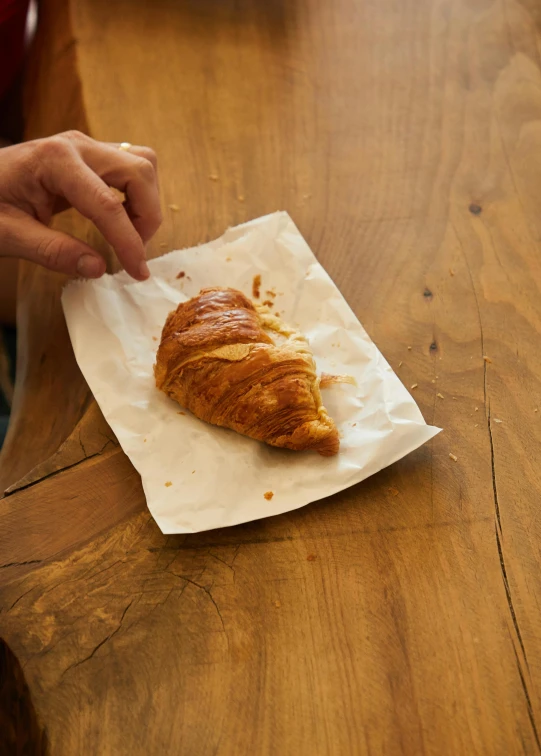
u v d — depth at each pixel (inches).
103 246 25.4
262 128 28.1
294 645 19.0
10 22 31.5
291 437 20.6
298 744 18.1
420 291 24.1
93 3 31.3
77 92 28.9
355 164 27.1
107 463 21.4
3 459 22.6
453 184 26.5
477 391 22.2
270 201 26.2
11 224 22.9
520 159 27.0
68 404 23.1
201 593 19.6
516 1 31.6
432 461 21.2
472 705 18.3
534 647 18.8
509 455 21.2
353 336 22.8
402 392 21.5
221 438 21.3
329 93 29.0
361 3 31.7
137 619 19.3
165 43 30.3
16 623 19.3
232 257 24.4
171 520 20.0
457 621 19.1
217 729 18.2
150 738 18.2
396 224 25.6
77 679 18.8
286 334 22.5
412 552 19.9
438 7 31.5
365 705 18.4
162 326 23.3
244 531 20.3
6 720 18.9
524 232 25.3
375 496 20.7
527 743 18.0
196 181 26.8
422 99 28.7
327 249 25.1
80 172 22.7
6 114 34.0
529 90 28.8
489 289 24.1
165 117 28.4
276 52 30.1
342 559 19.9
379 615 19.2
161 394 22.0
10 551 20.2
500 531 20.1
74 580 19.8
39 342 24.2
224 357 21.0
